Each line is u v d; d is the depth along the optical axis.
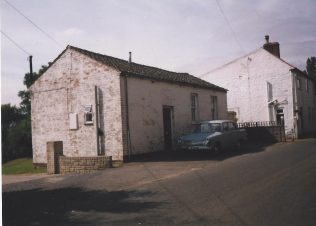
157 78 18.00
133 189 9.43
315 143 21.41
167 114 19.25
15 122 48.66
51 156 15.14
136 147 16.33
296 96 30.75
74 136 17.23
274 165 12.12
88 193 9.35
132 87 16.50
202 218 6.28
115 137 15.81
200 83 23.11
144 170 12.76
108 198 8.55
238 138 18.62
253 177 9.98
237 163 13.30
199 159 15.34
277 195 7.66
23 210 7.81
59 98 17.89
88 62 16.84
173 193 8.55
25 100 44.25
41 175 15.27
